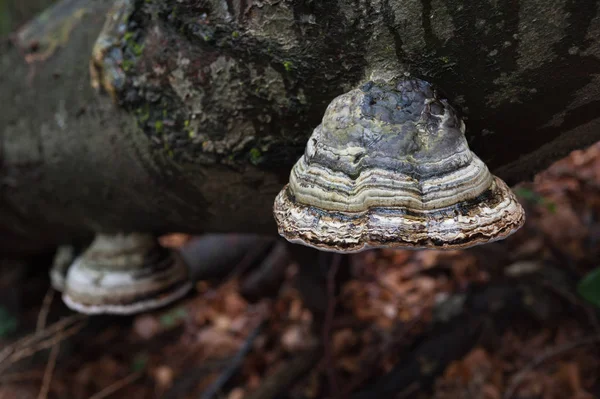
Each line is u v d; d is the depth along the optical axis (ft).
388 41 1.45
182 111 1.78
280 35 1.52
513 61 1.43
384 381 3.06
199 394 3.70
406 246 1.37
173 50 1.71
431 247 1.37
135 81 1.81
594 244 3.49
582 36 1.36
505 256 3.44
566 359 3.08
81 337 4.07
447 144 1.43
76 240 3.00
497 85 1.48
